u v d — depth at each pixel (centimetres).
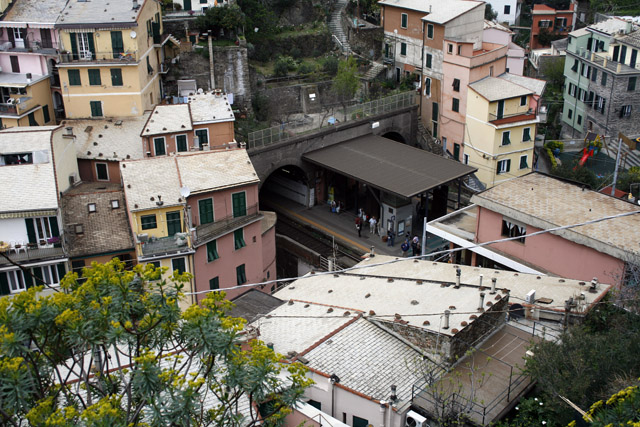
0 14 5647
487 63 6738
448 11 7006
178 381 1703
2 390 1452
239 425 1833
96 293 1677
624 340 2367
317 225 6156
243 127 6356
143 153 5197
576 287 3091
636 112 7119
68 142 4838
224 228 4556
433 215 6212
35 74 5712
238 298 3388
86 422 1460
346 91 6875
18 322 1557
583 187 4041
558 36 9900
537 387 2406
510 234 3962
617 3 9712
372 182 5569
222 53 6544
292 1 7744
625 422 1677
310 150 6256
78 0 5756
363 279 3484
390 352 2686
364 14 8625
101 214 4450
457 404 2312
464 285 3088
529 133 6612
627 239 3438
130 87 5578
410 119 7081
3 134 4547
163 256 4238
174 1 6969
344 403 2480
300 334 2850
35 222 4159
